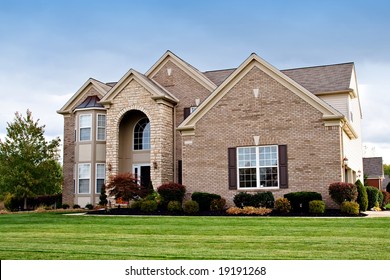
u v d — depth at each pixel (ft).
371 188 84.94
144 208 74.74
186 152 80.23
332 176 69.82
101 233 44.60
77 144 99.96
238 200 71.92
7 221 60.75
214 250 32.99
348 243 35.63
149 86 90.02
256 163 75.41
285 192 72.49
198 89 93.86
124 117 98.27
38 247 34.91
